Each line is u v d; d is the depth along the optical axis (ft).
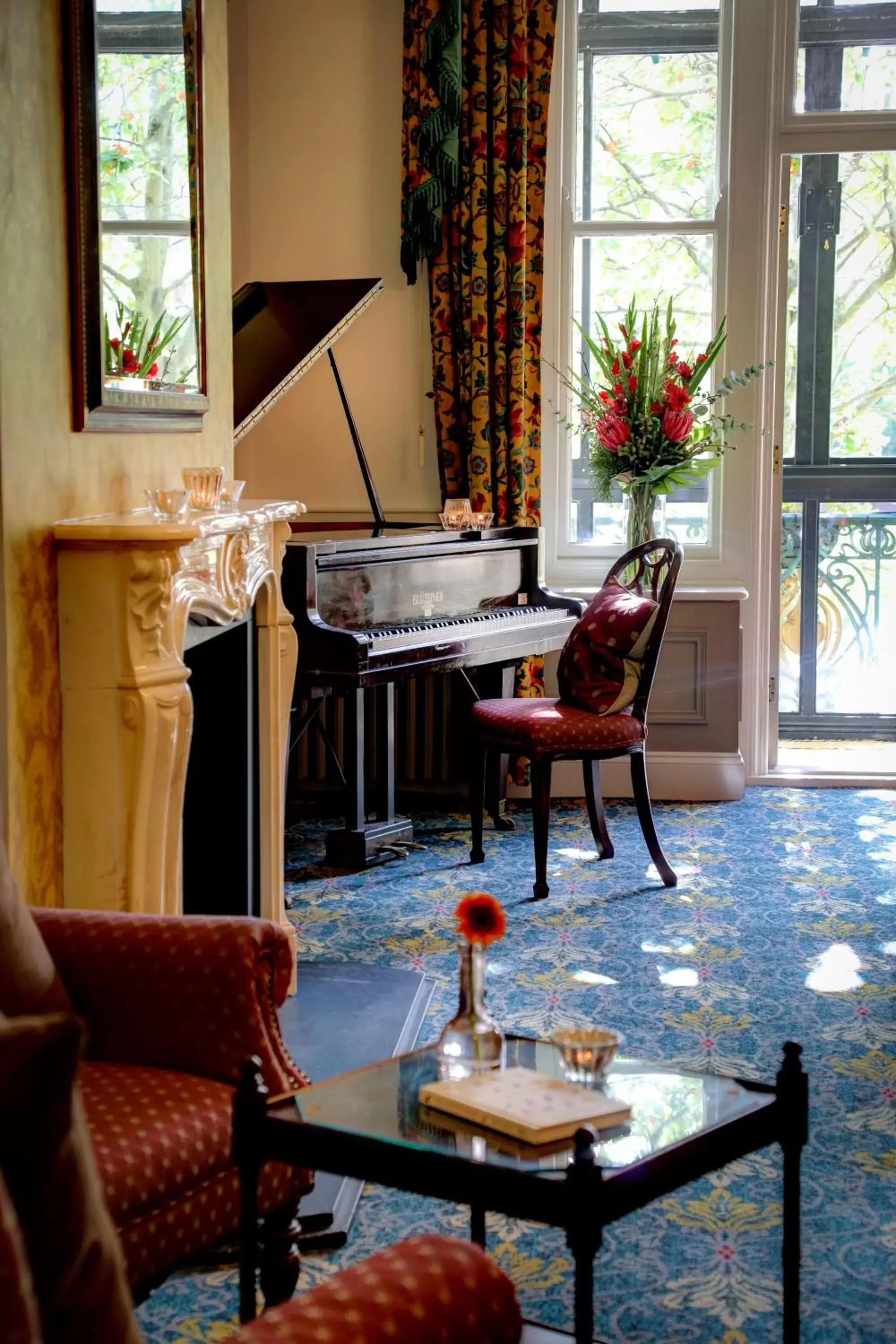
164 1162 6.15
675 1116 5.90
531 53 17.83
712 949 12.93
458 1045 6.42
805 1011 11.41
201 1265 7.75
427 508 18.80
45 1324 3.32
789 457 19.69
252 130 18.40
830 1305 7.31
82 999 6.98
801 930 13.48
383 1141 5.63
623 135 18.86
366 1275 4.48
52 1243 3.27
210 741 11.66
